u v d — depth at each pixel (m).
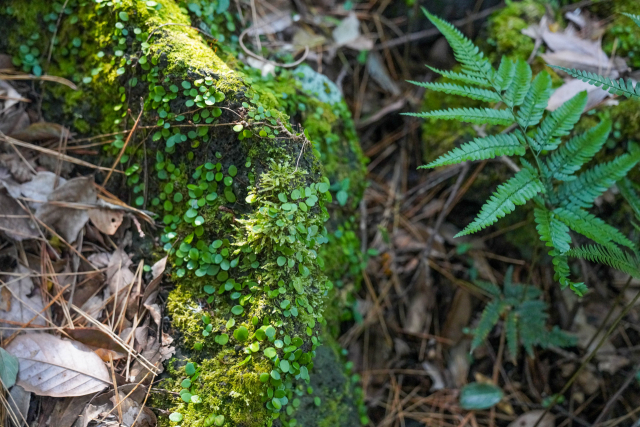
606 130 0.84
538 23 1.02
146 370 0.83
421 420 0.98
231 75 0.85
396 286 1.03
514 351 0.95
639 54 0.98
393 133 1.09
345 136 1.00
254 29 0.99
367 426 0.96
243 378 0.81
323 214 0.85
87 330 0.84
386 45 1.09
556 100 0.95
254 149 0.84
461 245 1.04
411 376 1.00
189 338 0.83
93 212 0.88
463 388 0.98
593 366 0.99
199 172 0.85
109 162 0.90
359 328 1.00
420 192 1.06
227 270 0.83
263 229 0.81
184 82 0.84
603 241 0.81
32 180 0.88
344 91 1.08
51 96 0.90
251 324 0.82
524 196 0.81
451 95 1.04
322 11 1.08
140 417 0.82
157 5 0.87
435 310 1.03
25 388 0.81
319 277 0.85
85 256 0.88
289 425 0.86
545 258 1.02
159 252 0.87
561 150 0.85
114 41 0.87
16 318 0.85
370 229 1.05
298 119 0.95
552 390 0.99
